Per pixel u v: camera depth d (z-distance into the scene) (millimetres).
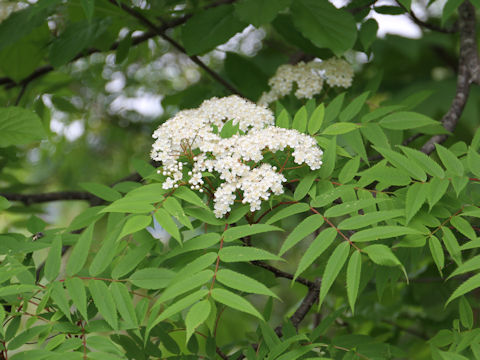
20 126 3082
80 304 1935
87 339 1942
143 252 2178
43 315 2182
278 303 6957
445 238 2139
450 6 2814
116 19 4098
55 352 1827
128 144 7727
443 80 6059
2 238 2449
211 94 4766
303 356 2605
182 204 2531
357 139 2758
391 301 4402
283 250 1988
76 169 7660
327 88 3793
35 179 7746
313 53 4211
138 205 2082
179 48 4215
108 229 2525
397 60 6473
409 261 4125
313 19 3447
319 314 4418
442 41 6242
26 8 4098
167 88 7410
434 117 5918
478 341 2102
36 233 2717
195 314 1701
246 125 2646
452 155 2305
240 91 4625
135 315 1997
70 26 4086
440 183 2195
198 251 2396
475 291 3896
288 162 2609
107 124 7520
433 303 4277
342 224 2041
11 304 2158
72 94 5867
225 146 2377
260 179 2303
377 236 1938
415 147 4355
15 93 5426
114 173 7855
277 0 3461
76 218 2584
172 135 2432
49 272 2119
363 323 4625
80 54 4734
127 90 7215
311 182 2387
